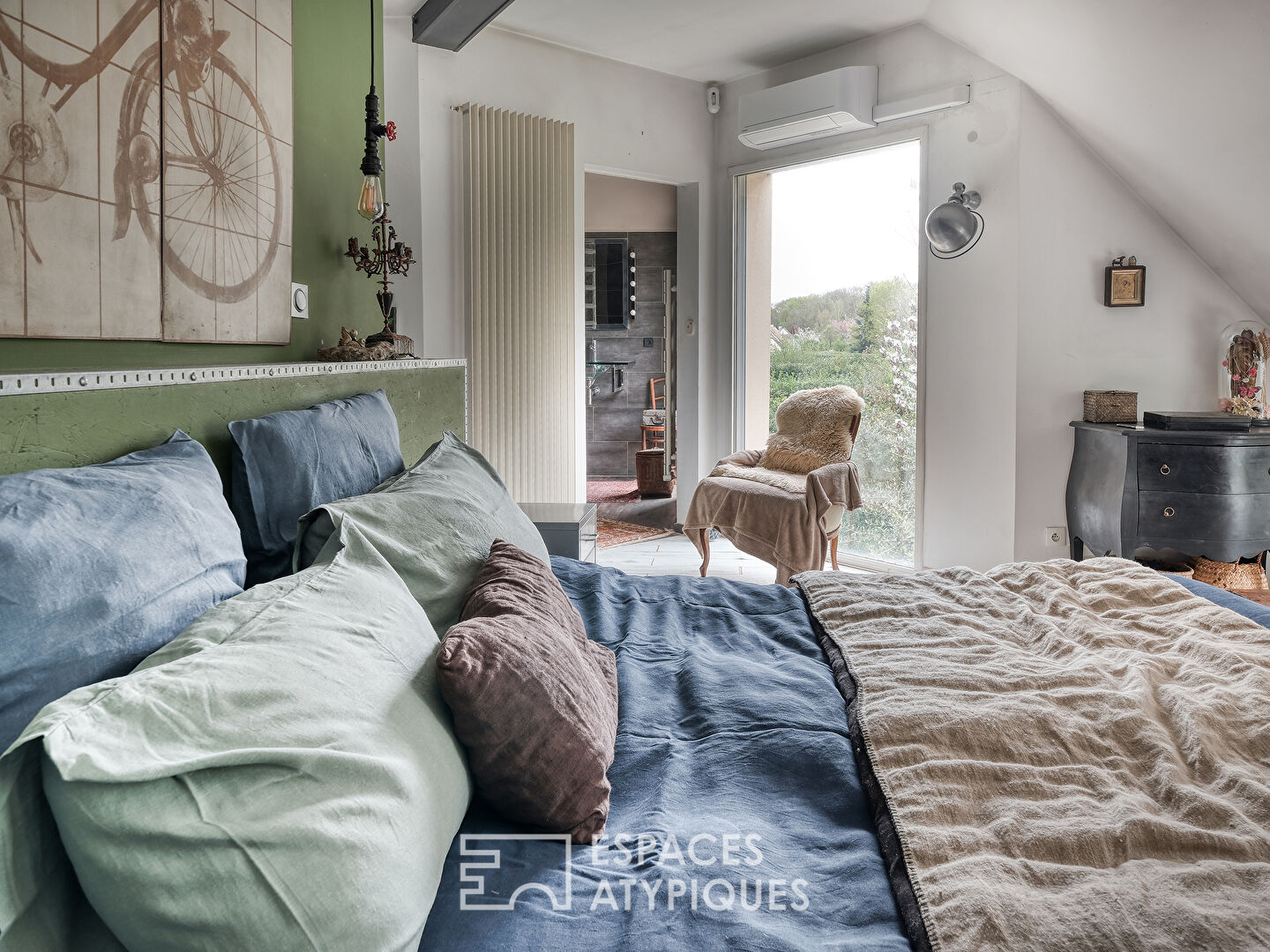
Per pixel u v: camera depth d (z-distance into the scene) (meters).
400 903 0.72
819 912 0.91
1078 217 3.80
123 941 0.64
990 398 4.01
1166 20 2.71
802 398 4.44
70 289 1.47
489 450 4.30
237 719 0.73
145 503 1.02
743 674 1.54
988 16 3.49
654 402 8.09
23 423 1.09
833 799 1.15
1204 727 1.25
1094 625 1.69
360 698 0.85
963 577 2.07
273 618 0.91
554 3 3.94
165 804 0.64
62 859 0.65
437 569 1.37
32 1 1.38
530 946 0.83
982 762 1.17
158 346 1.74
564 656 1.15
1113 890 0.89
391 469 1.98
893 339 4.46
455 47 3.88
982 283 4.00
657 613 1.95
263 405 1.73
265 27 2.10
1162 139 3.24
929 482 4.29
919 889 0.91
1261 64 2.56
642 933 0.85
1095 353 3.86
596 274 7.96
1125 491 3.46
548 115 4.49
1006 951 0.81
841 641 1.71
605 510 6.51
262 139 2.10
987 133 3.92
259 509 1.53
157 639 0.93
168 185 1.73
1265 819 1.04
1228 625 1.63
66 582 0.83
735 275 5.20
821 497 3.82
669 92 5.01
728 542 5.32
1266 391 3.55
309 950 0.64
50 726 0.63
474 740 0.98
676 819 1.08
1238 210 3.22
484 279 4.21
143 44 1.65
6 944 0.59
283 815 0.68
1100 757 1.20
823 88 4.24
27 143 1.37
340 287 2.65
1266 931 0.83
